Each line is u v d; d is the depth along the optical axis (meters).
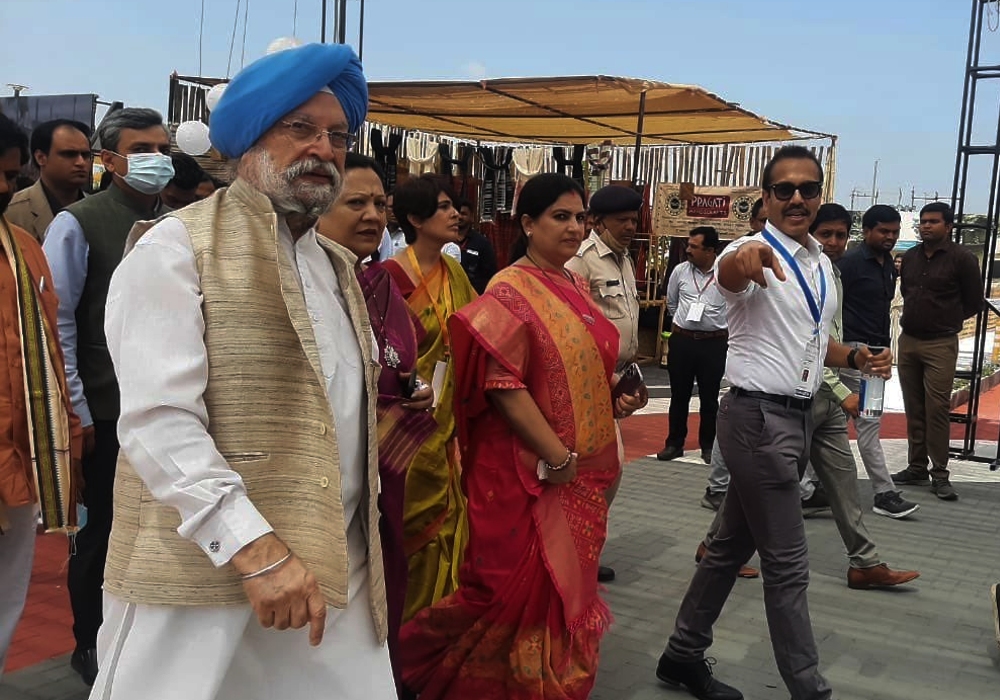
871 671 3.91
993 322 15.10
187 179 3.94
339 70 1.85
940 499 6.99
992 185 7.86
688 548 5.52
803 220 3.30
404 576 2.60
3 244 2.76
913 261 7.18
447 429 3.58
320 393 1.78
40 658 3.63
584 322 3.01
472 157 10.98
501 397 2.89
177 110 8.28
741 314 3.29
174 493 1.61
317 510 1.75
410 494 3.48
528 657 2.94
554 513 2.95
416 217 3.80
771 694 3.62
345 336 1.97
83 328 3.30
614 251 4.66
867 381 3.68
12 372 2.72
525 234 3.14
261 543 1.61
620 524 6.00
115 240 3.31
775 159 3.36
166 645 1.70
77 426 3.02
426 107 8.78
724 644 4.09
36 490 2.75
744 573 4.96
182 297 1.67
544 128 10.21
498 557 2.97
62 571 4.68
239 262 1.75
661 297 13.48
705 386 7.71
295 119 1.81
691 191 11.55
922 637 4.30
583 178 10.95
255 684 1.87
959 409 11.40
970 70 7.66
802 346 3.22
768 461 3.19
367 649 2.00
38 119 8.27
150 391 1.62
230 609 1.71
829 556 5.47
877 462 6.40
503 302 2.92
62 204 4.50
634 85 7.37
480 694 3.02
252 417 1.71
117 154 3.34
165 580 1.67
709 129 10.02
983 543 5.86
